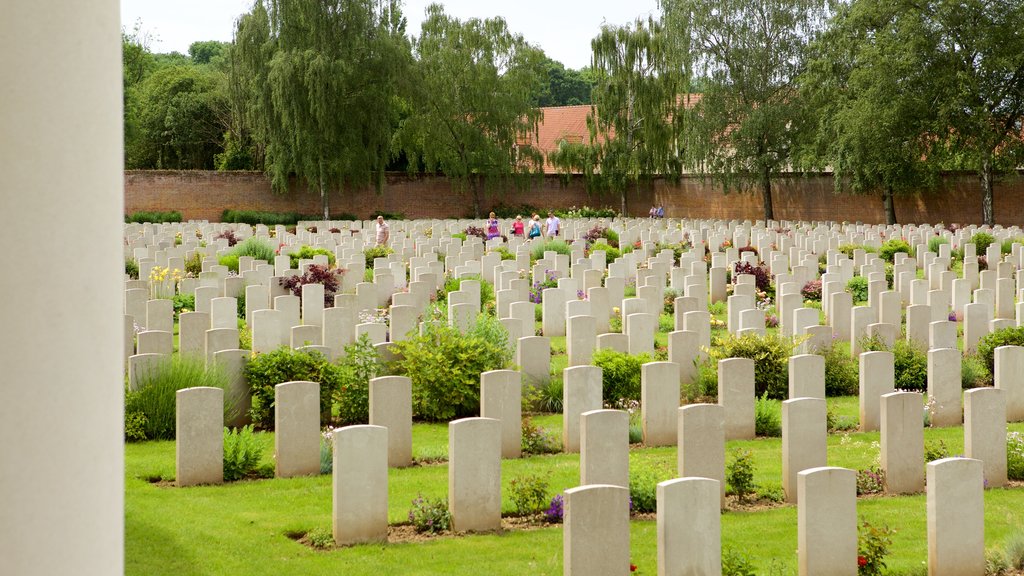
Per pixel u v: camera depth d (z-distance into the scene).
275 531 8.62
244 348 15.26
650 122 62.28
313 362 12.53
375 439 8.42
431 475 10.48
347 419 12.68
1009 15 46.56
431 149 63.41
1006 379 13.10
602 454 9.13
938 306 18.98
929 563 7.79
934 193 55.28
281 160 57.88
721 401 12.20
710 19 56.34
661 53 61.53
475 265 25.67
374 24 57.28
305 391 10.25
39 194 2.44
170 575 7.54
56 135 2.46
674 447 11.81
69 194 2.49
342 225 47.59
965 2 46.53
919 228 41.34
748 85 56.78
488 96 63.16
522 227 39.84
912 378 14.94
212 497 9.52
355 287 22.86
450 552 8.23
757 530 8.89
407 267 26.58
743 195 64.25
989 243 33.09
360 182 59.41
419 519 8.81
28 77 2.42
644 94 62.00
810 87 53.19
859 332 16.81
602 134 68.50
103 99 2.57
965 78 46.31
